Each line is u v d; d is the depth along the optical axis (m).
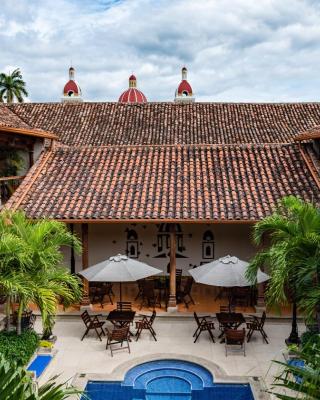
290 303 16.14
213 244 21.12
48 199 18.05
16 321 14.48
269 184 18.42
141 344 15.16
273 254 12.10
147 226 21.30
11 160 20.62
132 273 16.05
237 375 12.92
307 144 20.38
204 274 15.80
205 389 12.34
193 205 17.22
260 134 28.77
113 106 32.47
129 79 53.31
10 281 11.84
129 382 12.73
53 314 12.31
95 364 13.70
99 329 16.41
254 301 18.19
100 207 17.39
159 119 30.83
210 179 18.91
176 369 13.54
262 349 14.69
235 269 15.60
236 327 15.23
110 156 20.77
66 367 13.52
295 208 12.97
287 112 31.33
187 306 18.23
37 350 14.09
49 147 21.19
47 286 12.63
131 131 29.52
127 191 18.38
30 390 6.14
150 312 17.78
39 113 31.97
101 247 21.42
